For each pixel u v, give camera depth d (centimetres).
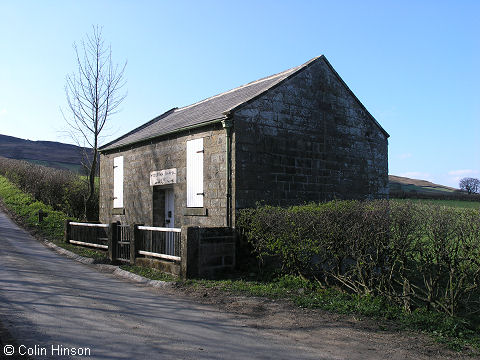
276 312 710
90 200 2298
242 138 1130
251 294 832
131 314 666
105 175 1809
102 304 725
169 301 772
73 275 1006
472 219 662
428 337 600
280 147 1223
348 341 569
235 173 1106
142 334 564
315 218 867
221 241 1036
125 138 1816
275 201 1192
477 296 744
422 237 719
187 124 1300
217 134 1169
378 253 757
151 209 1448
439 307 738
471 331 635
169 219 1424
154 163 1453
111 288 876
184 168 1295
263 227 995
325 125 1371
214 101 1623
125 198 1628
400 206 772
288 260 969
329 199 1351
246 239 1080
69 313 654
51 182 2691
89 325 595
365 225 773
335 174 1383
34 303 707
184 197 1291
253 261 1084
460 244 668
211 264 1010
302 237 895
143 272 1045
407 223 727
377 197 1534
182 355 489
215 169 1169
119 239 1228
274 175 1198
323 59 1392
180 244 990
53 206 2634
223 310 716
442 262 697
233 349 518
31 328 569
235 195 1100
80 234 1532
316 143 1334
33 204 2580
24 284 858
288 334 592
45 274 991
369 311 704
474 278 664
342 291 859
